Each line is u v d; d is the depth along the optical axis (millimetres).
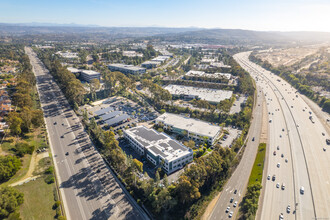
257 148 168125
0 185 114875
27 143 156375
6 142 149000
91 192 117062
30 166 134125
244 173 137750
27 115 168750
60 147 159500
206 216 104625
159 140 159250
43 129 182125
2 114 189875
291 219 105312
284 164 148750
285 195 120438
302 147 171250
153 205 102938
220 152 139500
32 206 104812
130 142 167250
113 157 130375
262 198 117688
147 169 137875
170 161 132250
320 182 132250
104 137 152375
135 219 101625
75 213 103500
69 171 133375
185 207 107625
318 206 113875
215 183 124375
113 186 122375
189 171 111812
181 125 187250
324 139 184250
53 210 103750
